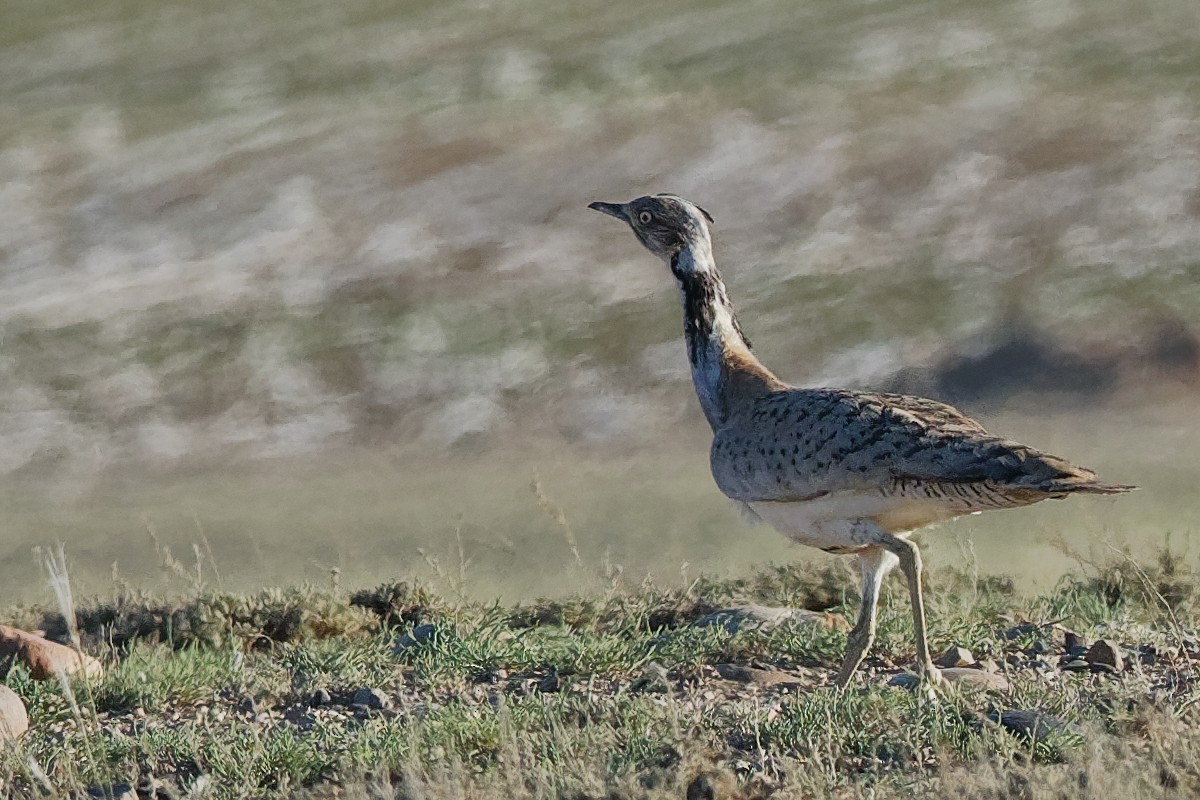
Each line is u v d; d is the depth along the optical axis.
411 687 14.77
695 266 15.29
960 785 10.55
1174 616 15.84
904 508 13.26
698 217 15.39
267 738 12.70
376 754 12.05
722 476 14.43
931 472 12.82
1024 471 12.48
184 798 11.75
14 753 12.70
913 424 13.07
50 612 19.62
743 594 18.12
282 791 11.63
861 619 13.76
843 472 13.25
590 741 11.82
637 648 15.31
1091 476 12.49
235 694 14.87
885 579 17.72
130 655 16.16
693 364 15.35
